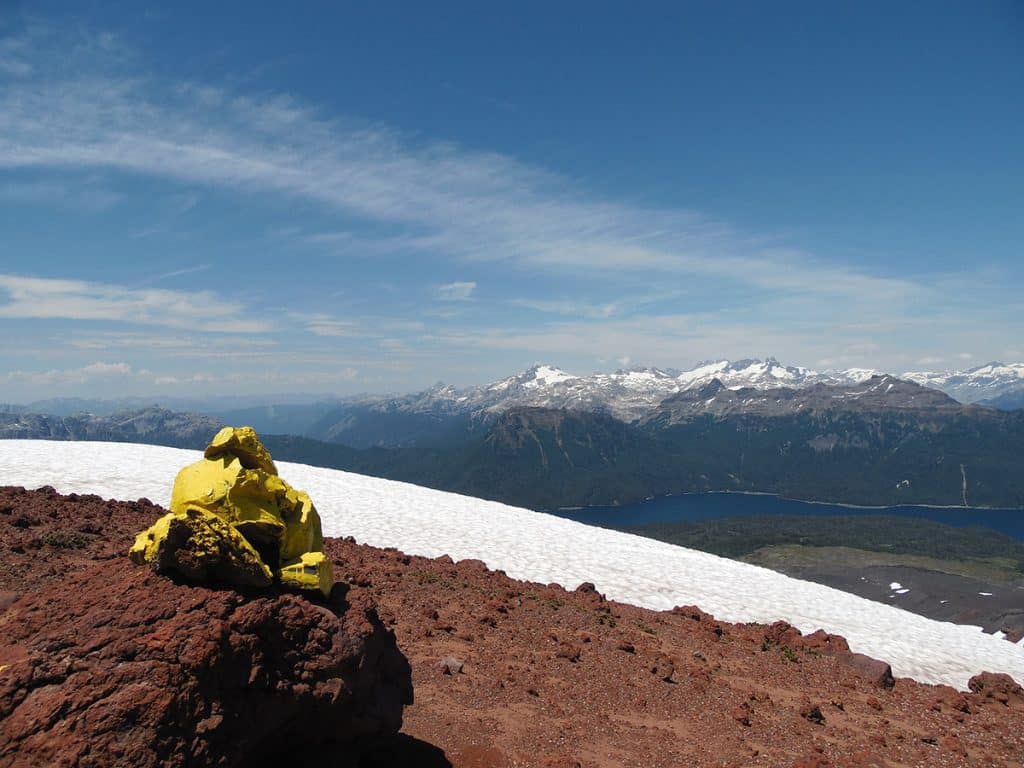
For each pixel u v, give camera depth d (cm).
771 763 1191
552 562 3234
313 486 4584
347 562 2188
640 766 1109
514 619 1848
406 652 1456
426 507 4275
